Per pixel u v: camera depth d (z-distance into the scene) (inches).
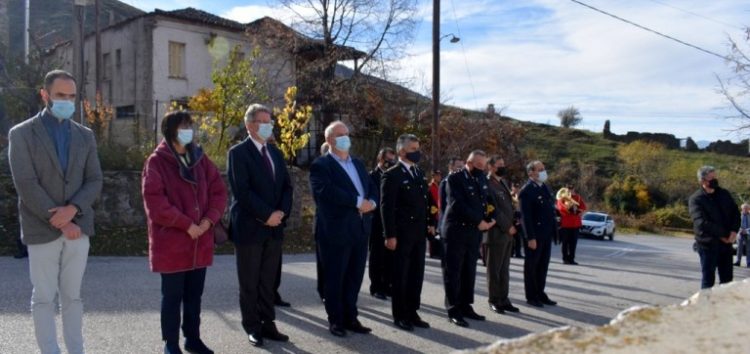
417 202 259.1
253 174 224.2
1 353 202.2
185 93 1146.7
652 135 2561.5
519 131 1328.7
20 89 766.5
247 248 223.9
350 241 240.4
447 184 279.6
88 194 179.3
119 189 508.7
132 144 587.2
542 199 323.9
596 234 1138.7
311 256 502.3
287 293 325.4
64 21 1748.3
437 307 306.7
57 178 173.9
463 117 1192.8
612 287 397.4
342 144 246.8
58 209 170.7
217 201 207.3
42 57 817.5
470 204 272.7
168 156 198.7
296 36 1082.1
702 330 82.6
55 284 176.9
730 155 2358.5
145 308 269.9
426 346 231.3
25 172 167.9
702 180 313.0
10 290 291.7
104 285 319.3
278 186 230.8
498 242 298.5
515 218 337.7
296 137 641.6
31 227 171.8
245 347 220.4
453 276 271.6
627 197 1781.5
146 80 1106.7
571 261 552.7
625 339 81.0
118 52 1167.6
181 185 198.5
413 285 262.2
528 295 322.3
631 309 93.9
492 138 1227.9
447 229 273.9
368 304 309.6
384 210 255.4
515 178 1293.1
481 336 250.2
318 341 232.7
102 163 526.9
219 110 657.0
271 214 220.7
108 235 473.7
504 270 301.4
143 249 453.7
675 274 490.9
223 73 693.3
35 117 175.2
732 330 81.9
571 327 87.9
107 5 1685.5
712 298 94.2
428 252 528.1
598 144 2437.3
